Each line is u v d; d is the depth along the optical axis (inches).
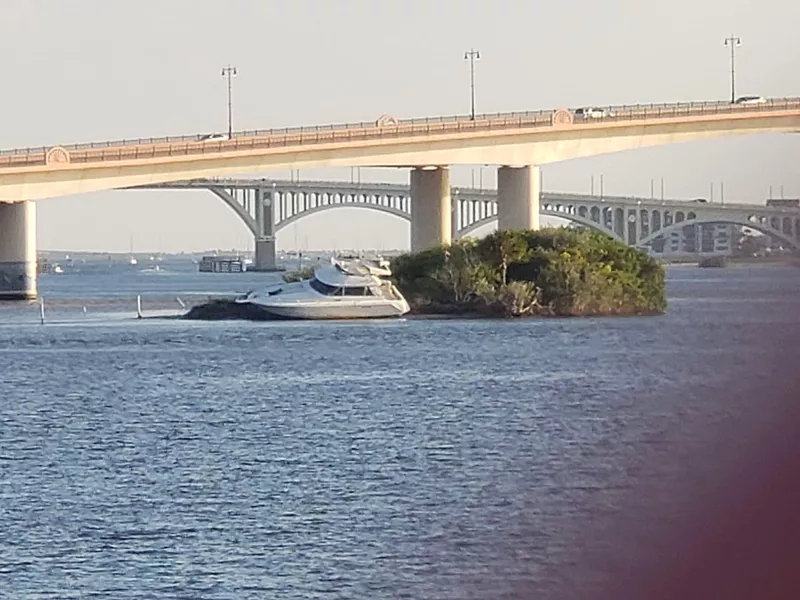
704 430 2345.0
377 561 2039.9
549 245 6382.9
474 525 2222.0
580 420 3267.7
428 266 6471.5
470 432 3154.5
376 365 4564.5
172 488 2573.8
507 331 5629.9
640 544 1963.6
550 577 1931.6
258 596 1904.5
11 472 2753.4
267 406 3644.2
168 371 4480.8
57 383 4210.1
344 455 2883.9
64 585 1959.9
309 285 6451.8
